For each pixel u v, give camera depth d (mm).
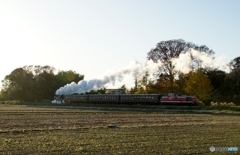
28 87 145750
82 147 25547
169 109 80938
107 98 103812
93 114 64125
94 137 31172
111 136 31938
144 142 28219
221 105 80750
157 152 23844
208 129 38688
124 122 47250
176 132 35438
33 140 29094
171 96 90375
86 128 38812
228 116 60969
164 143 27766
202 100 92812
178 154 23297
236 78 102188
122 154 23016
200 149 25312
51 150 24281
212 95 99875
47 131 35906
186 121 49438
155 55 110938
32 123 45125
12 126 41031
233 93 102688
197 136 32375
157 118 54812
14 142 27875
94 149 24797
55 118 54094
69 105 105000
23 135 32531
